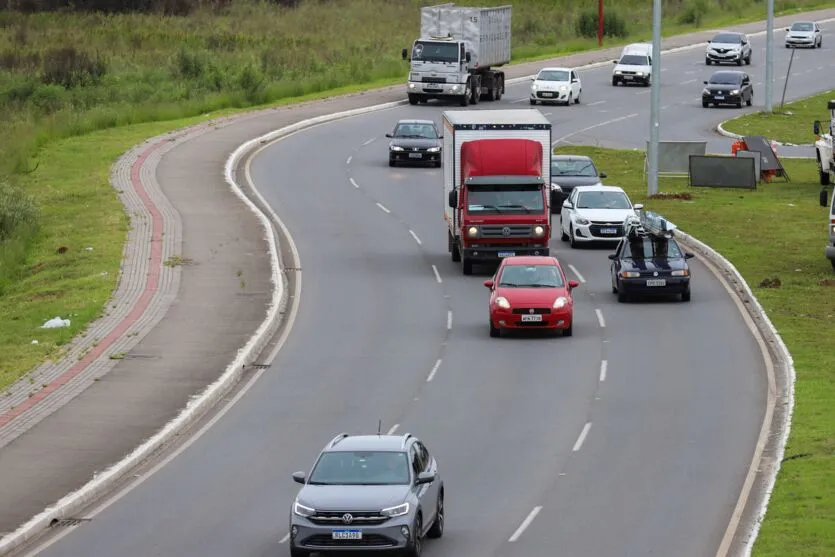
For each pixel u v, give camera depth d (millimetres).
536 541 63031
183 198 172000
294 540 57406
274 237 151875
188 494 72375
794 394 89562
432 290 129625
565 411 88625
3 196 158875
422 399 92375
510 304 109188
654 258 123688
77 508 70312
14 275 137875
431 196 180125
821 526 61656
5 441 82688
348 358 104938
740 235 151500
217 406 92125
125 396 93062
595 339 109375
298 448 81312
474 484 73250
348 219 165000
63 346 107875
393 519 57125
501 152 135375
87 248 145750
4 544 63125
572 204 151875
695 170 186125
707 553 60875
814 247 145125
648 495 70750
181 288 127625
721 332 110562
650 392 92938
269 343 110375
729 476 74000
